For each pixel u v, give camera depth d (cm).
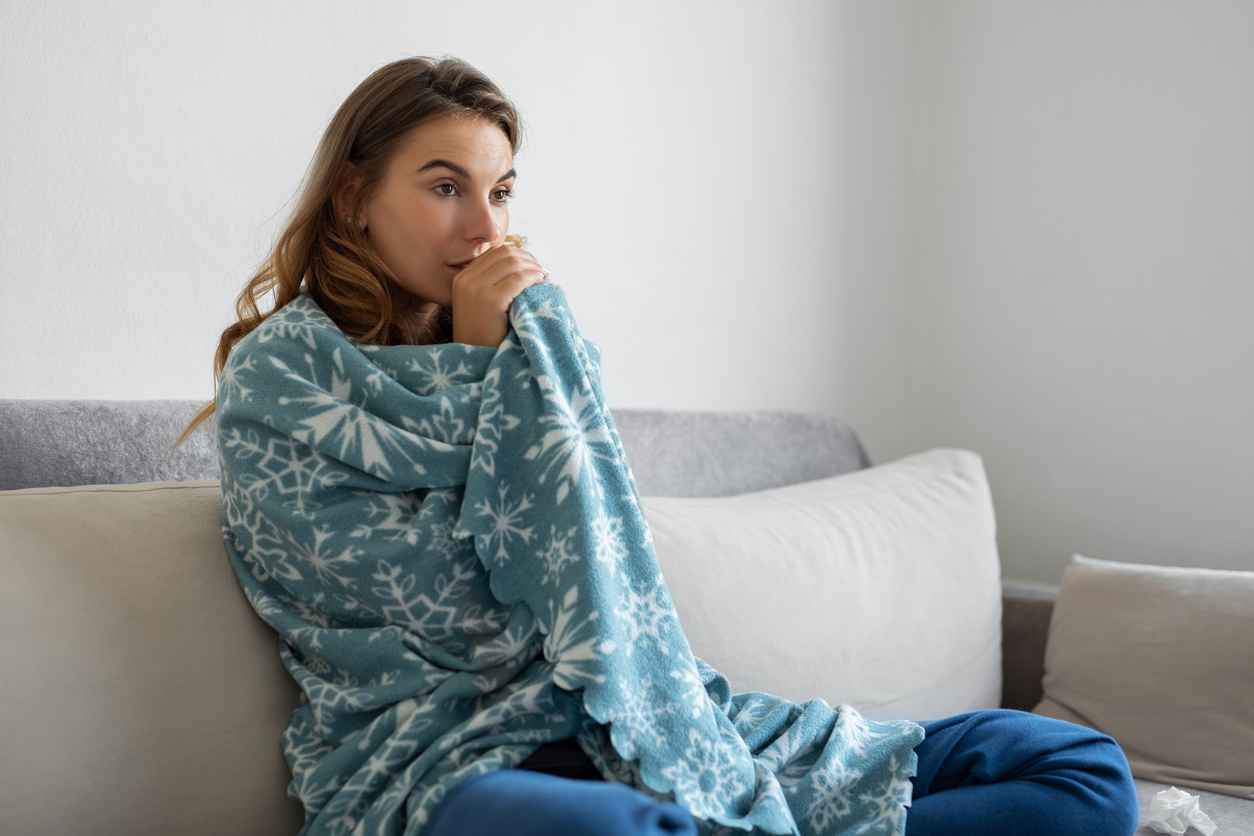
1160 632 162
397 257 119
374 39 169
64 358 140
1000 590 189
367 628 107
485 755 97
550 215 193
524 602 105
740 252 228
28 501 106
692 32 217
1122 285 234
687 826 82
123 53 144
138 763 100
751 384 231
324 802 103
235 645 109
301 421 105
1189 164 225
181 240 150
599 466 109
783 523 167
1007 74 250
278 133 159
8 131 135
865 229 255
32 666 97
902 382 265
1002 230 251
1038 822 104
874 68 255
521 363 110
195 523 114
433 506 106
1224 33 221
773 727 115
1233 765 149
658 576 108
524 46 189
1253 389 218
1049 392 244
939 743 112
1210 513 223
